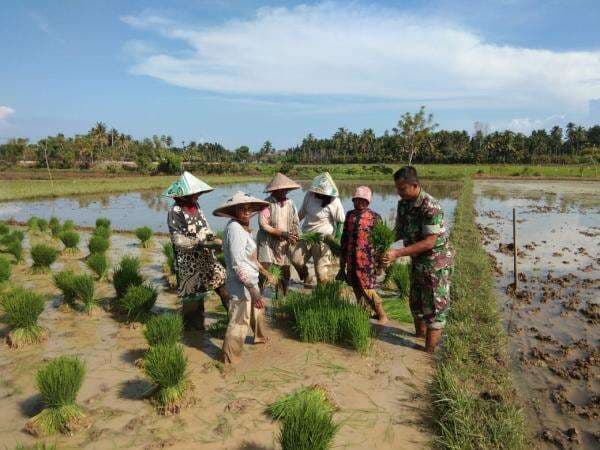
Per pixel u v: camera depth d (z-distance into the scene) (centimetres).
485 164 8994
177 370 406
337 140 12375
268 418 395
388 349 544
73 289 651
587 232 1502
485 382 470
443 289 514
